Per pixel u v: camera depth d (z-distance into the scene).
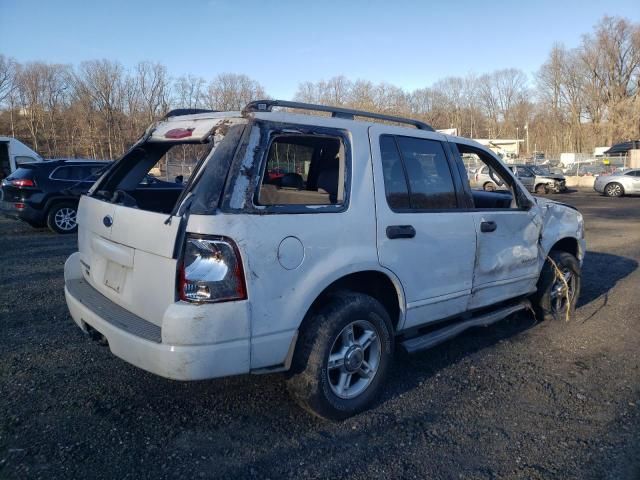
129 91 51.50
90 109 51.97
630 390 3.82
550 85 72.94
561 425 3.29
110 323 2.95
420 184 3.76
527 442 3.08
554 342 4.80
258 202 2.85
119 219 3.11
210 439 3.02
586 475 2.77
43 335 4.64
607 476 2.76
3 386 3.62
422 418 3.33
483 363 4.27
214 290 2.64
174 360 2.61
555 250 5.52
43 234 10.97
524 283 4.86
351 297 3.23
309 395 3.06
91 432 3.05
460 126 79.38
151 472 2.70
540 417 3.39
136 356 2.77
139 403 3.42
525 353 4.52
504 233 4.46
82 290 3.53
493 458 2.91
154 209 4.38
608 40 65.75
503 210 4.48
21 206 10.62
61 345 4.41
